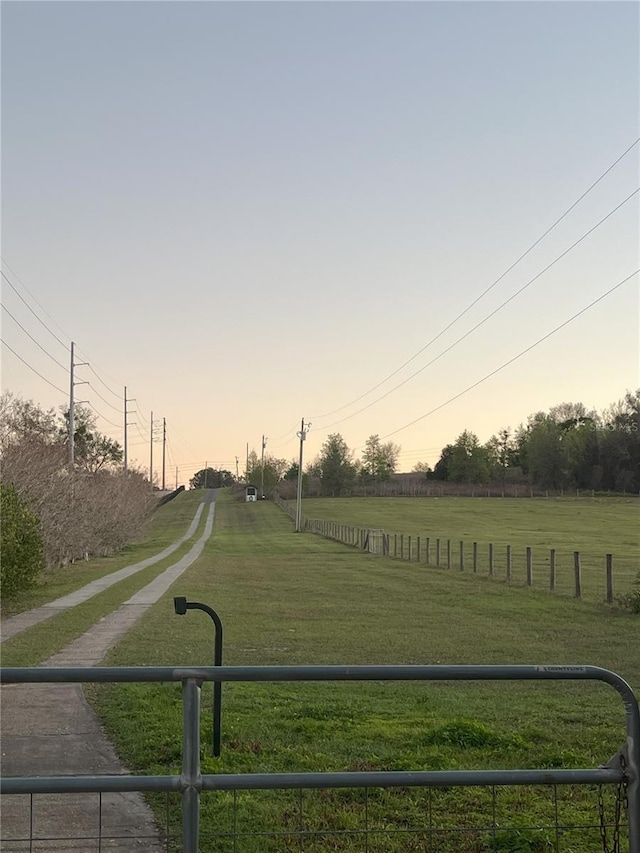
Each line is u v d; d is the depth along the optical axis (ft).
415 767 25.04
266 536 248.52
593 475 447.83
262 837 19.60
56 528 136.77
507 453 586.86
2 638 61.82
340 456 492.54
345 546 199.72
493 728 31.78
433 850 18.78
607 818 20.15
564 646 56.65
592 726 32.91
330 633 62.85
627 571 126.41
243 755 26.43
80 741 29.60
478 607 80.02
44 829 20.12
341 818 20.38
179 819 20.70
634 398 438.40
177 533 280.10
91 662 49.85
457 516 318.24
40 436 157.99
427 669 13.88
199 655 52.60
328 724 31.83
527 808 21.49
